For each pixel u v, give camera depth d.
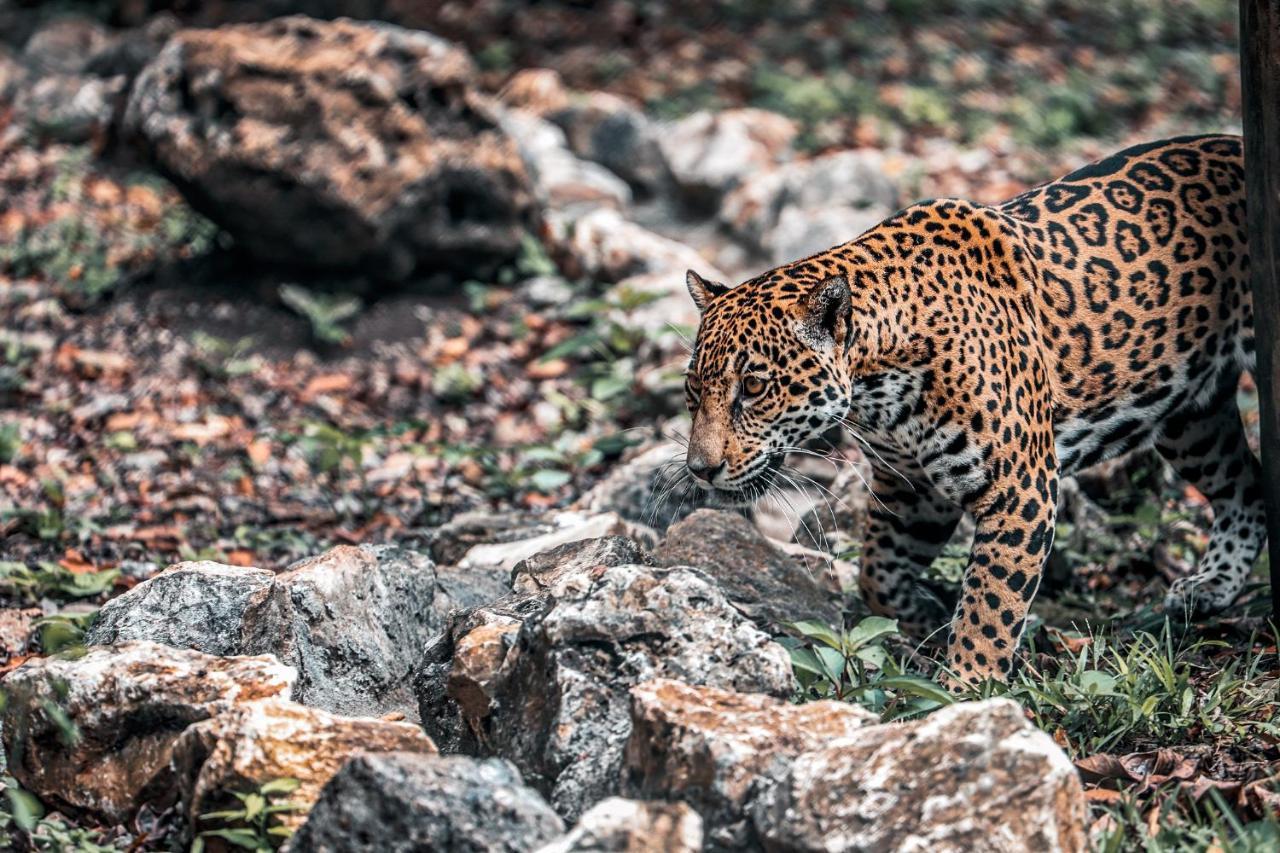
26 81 24.94
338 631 8.91
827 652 8.44
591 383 16.84
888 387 9.38
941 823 6.16
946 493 9.54
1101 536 12.64
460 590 10.30
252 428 15.91
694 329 15.99
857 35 30.22
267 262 18.22
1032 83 28.14
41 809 7.74
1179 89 28.56
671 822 6.12
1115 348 9.91
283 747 7.11
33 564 12.55
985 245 9.63
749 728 6.84
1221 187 10.33
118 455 15.11
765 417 9.10
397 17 28.56
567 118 22.34
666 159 21.56
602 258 18.69
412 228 17.98
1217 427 10.78
